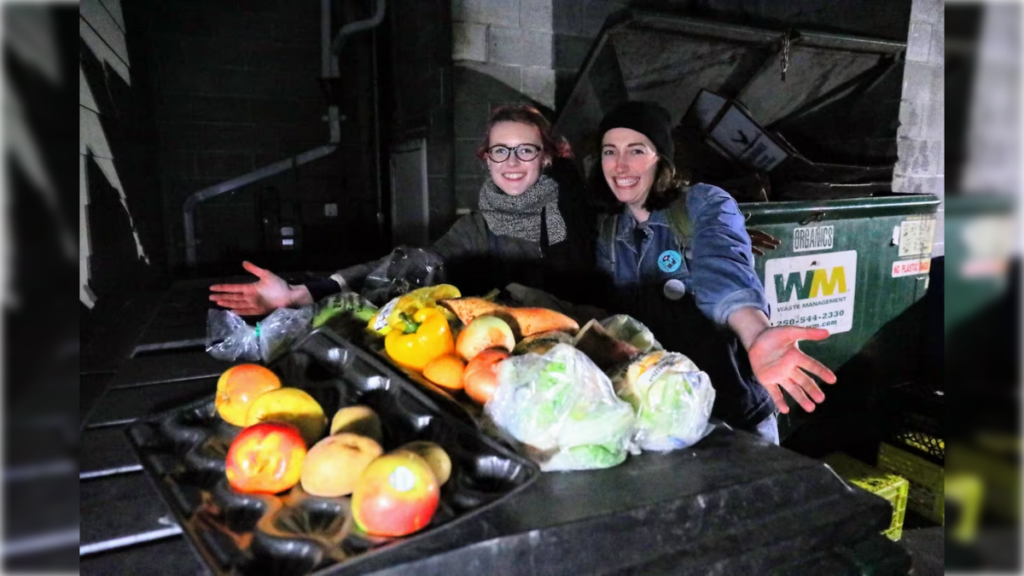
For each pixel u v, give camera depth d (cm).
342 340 126
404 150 398
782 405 124
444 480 81
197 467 91
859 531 84
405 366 113
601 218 205
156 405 127
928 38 360
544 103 336
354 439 83
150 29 407
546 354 92
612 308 198
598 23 338
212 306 227
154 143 408
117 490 95
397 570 66
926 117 372
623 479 83
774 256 275
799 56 340
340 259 471
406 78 384
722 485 81
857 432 321
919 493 302
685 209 181
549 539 71
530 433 86
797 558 79
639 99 333
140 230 345
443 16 319
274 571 70
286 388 98
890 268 310
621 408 88
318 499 80
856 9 358
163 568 77
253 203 444
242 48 430
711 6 333
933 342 328
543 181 212
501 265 213
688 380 94
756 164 367
